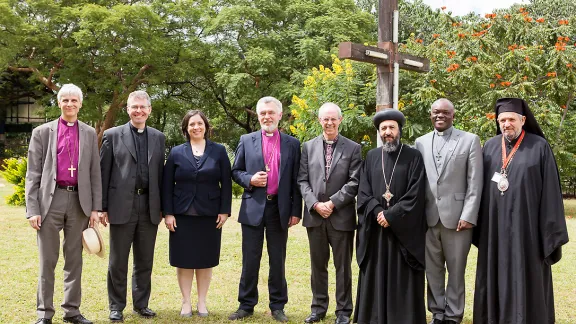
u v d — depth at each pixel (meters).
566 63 11.33
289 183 4.99
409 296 4.44
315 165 4.91
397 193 4.54
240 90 21.05
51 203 4.57
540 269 4.36
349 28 21.14
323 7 22.11
